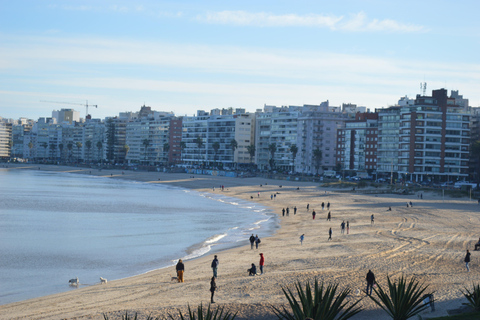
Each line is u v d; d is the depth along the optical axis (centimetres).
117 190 18212
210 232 8131
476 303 2678
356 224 8638
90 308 3506
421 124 19062
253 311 3228
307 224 8806
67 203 13038
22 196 14750
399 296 2019
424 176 19112
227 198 15288
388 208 11500
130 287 4184
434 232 7419
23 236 7575
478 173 19162
